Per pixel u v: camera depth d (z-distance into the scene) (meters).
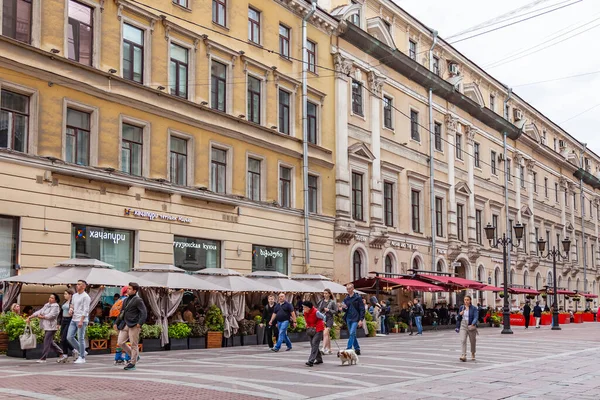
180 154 26.69
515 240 58.69
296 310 29.22
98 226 22.95
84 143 22.84
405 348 23.52
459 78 48.75
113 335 19.70
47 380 12.90
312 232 33.44
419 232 43.59
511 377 14.81
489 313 47.28
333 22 35.91
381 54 39.81
